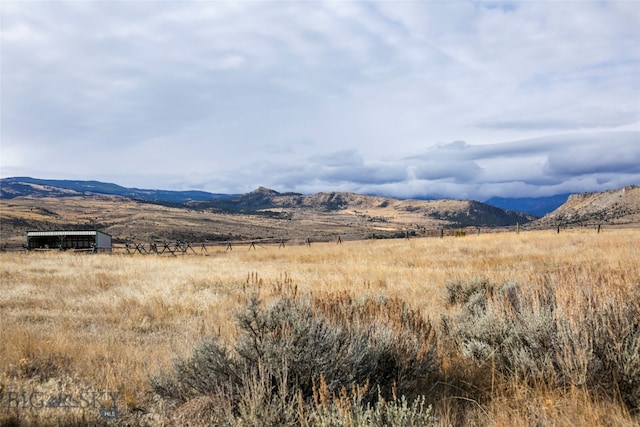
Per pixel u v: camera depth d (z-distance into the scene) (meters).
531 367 4.64
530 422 3.72
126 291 13.54
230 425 3.91
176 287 14.29
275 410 3.87
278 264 23.41
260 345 4.74
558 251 21.08
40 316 10.17
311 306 5.62
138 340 7.99
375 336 5.02
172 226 170.75
